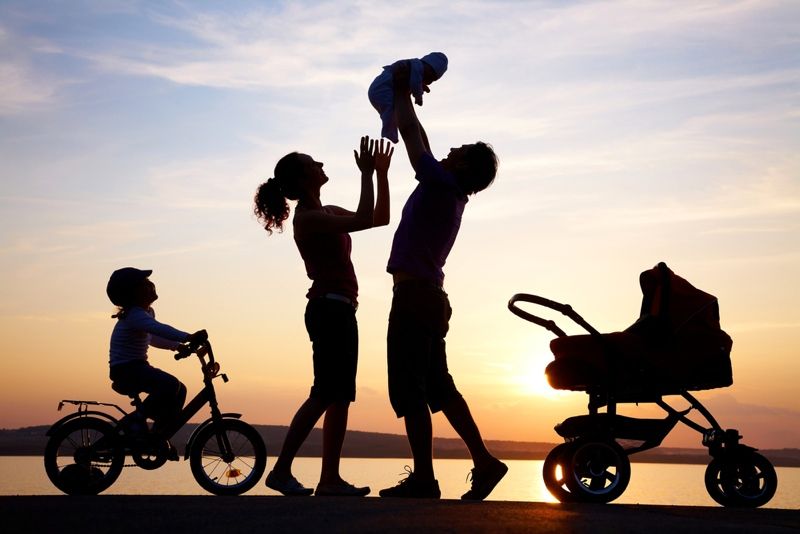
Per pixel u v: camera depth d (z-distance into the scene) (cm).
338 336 506
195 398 578
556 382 543
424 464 473
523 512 343
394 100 499
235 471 569
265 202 539
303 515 323
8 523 306
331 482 502
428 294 479
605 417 509
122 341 589
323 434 507
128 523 305
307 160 533
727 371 533
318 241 511
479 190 500
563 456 502
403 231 488
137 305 596
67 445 568
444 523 301
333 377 502
